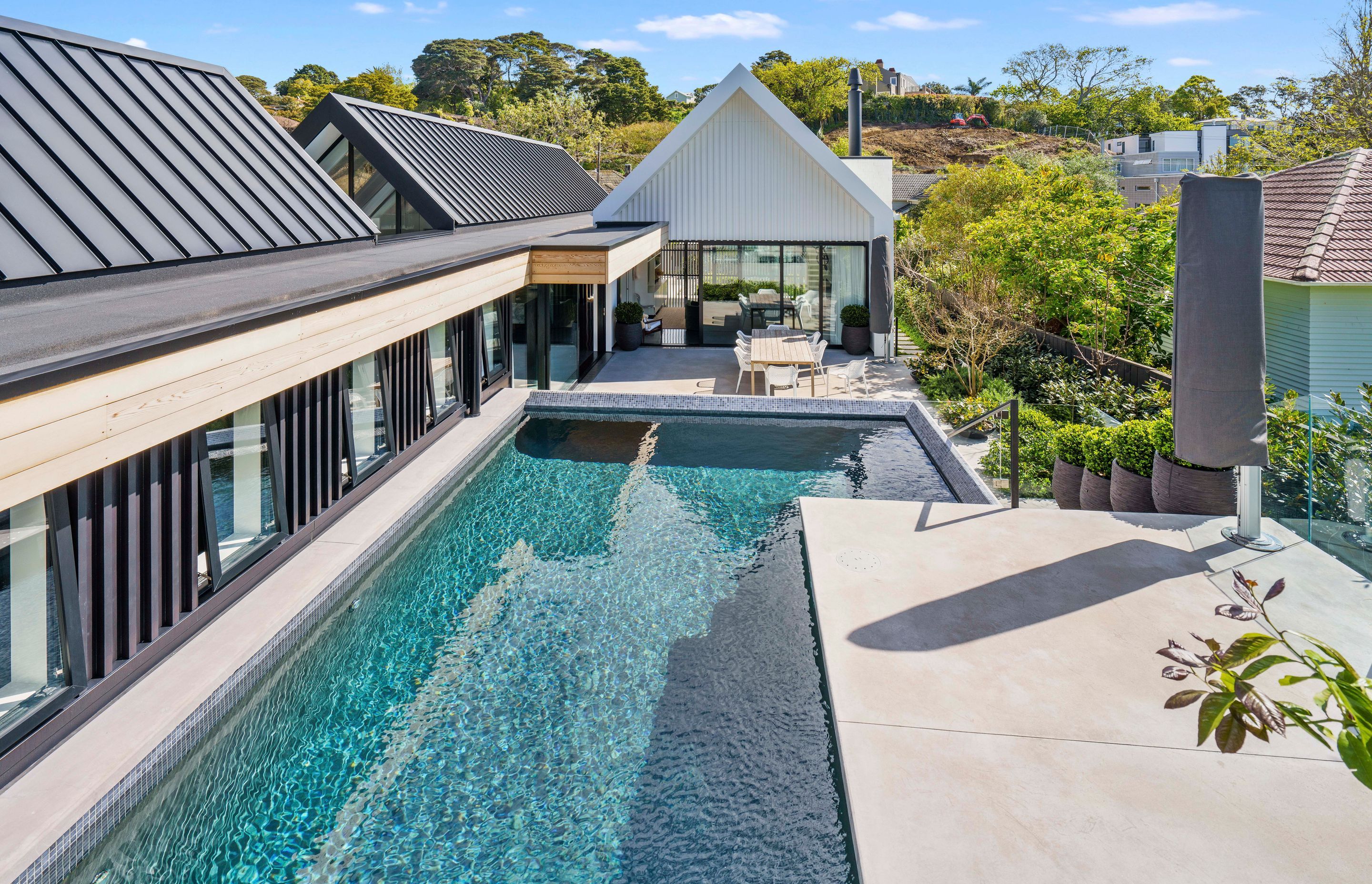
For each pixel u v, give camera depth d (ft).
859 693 15.17
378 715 17.44
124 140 27.73
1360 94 84.84
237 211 30.07
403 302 26.22
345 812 14.64
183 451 19.06
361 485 28.27
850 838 13.26
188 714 16.38
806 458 35.96
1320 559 20.07
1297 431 24.73
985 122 268.00
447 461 32.83
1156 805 12.35
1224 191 19.57
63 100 26.68
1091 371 44.93
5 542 14.79
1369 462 20.86
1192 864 11.24
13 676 14.96
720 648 19.84
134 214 25.07
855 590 19.25
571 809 14.55
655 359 58.70
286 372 20.06
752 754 15.88
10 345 14.11
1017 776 12.99
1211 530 22.27
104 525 16.47
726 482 32.58
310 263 29.76
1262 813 12.17
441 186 50.65
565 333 50.26
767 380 45.34
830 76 270.87
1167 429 24.64
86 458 13.97
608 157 185.37
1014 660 16.17
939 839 11.72
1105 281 49.83
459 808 14.66
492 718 17.28
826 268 62.39
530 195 65.82
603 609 22.02
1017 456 25.66
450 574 24.38
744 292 63.21
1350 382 42.88
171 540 18.48
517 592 23.17
